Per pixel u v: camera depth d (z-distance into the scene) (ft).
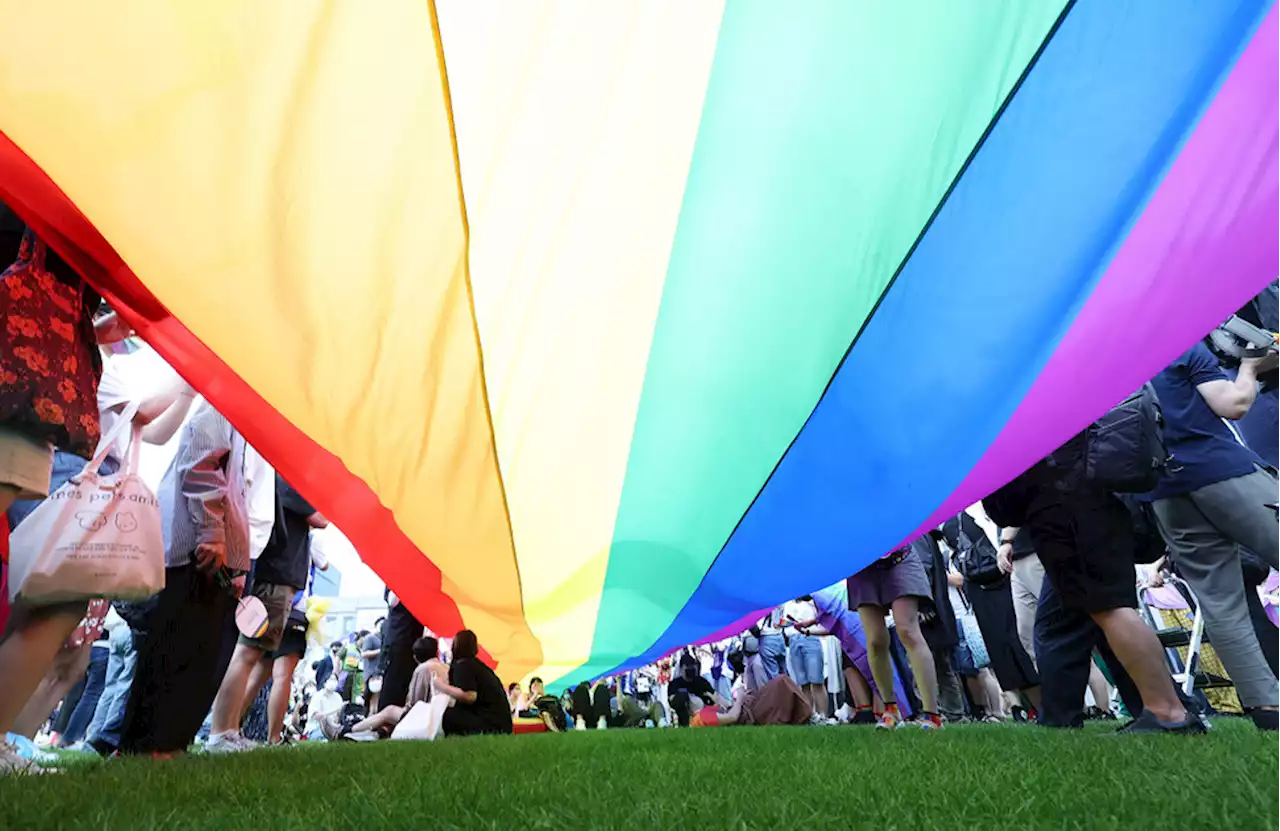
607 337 11.13
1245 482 9.99
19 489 6.24
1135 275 9.30
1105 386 9.71
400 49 7.25
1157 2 7.98
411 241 8.57
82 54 6.31
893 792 4.86
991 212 9.39
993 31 8.42
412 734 17.43
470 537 13.62
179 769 7.20
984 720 20.31
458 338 9.95
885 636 13.67
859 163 9.49
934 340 10.44
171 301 8.07
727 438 12.60
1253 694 9.87
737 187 9.86
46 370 6.50
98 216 7.09
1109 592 9.70
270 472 13.37
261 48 6.75
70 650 11.39
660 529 14.58
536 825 3.96
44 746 16.19
